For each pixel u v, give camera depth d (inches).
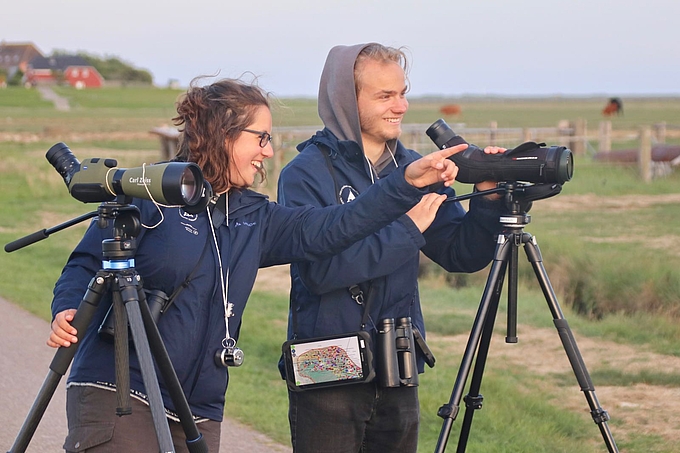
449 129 167.9
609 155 952.3
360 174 163.0
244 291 139.9
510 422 247.6
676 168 904.9
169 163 122.6
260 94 141.7
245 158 139.3
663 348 329.1
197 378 136.2
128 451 130.3
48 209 799.1
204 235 137.3
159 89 7588.6
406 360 157.3
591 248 498.9
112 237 132.1
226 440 233.0
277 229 146.4
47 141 1941.4
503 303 398.6
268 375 303.0
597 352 325.7
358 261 148.9
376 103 161.9
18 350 320.2
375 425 162.9
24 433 127.3
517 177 157.1
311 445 159.2
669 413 256.4
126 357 122.7
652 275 405.7
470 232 171.2
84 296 126.1
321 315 156.8
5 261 523.8
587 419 253.3
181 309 134.3
